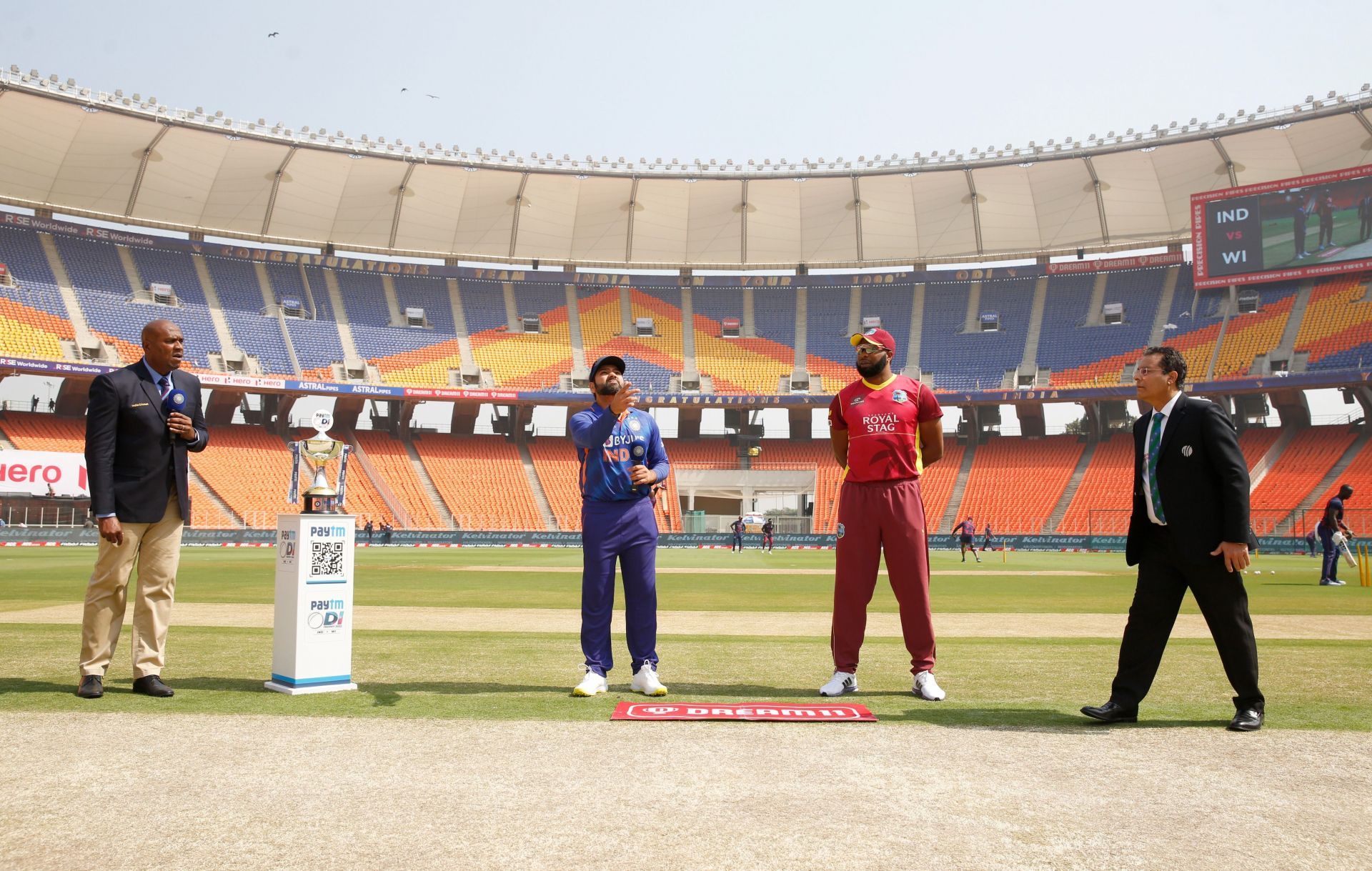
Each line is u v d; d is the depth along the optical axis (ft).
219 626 32.94
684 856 9.37
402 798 11.32
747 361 177.37
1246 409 159.22
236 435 157.28
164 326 19.71
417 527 152.76
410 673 22.21
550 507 159.74
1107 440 164.86
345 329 169.37
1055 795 11.64
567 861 9.21
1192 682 21.30
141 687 18.74
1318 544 126.00
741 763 13.17
